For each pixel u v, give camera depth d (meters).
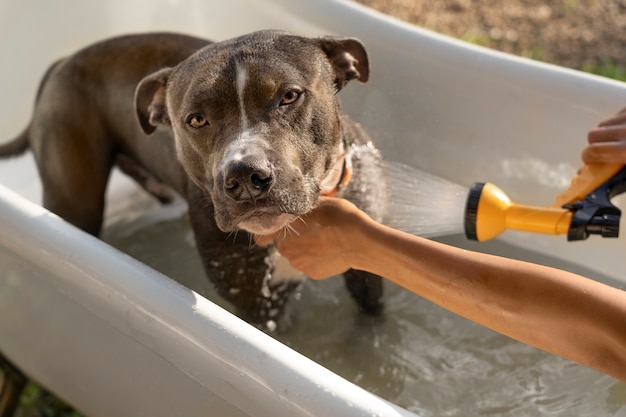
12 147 1.30
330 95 0.92
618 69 1.67
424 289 0.74
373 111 1.24
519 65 1.13
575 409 0.95
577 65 1.70
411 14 1.91
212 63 0.86
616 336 0.61
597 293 0.63
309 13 1.29
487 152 1.18
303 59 0.90
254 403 0.68
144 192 1.42
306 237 0.85
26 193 1.38
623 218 1.06
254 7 1.36
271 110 0.84
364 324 1.12
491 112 1.16
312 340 1.11
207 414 0.77
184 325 0.72
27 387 1.23
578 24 1.85
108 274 0.79
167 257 1.28
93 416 1.01
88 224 1.22
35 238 0.86
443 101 1.20
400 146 1.25
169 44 1.16
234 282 1.03
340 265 0.84
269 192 0.78
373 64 1.23
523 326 0.67
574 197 0.88
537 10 1.91
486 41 1.80
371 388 1.04
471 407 0.99
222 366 0.70
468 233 0.88
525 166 1.16
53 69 1.25
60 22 1.41
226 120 0.85
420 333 1.11
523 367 1.03
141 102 1.00
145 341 0.78
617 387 0.96
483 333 1.09
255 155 0.77
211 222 1.00
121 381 0.88
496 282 0.68
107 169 1.23
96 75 1.19
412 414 0.61
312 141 0.88
